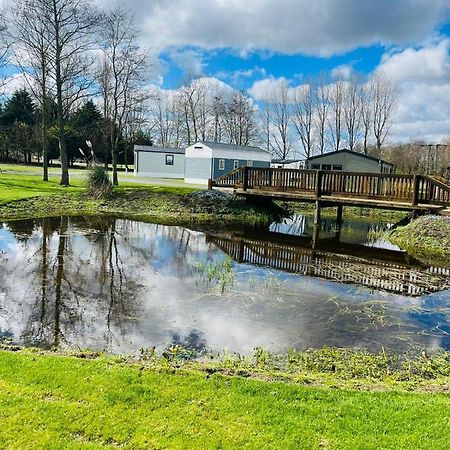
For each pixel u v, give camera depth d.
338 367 4.92
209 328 5.97
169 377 3.95
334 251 12.18
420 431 3.20
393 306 7.29
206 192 18.91
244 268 9.62
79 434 3.01
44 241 11.38
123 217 16.41
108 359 4.54
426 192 14.05
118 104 21.73
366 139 51.34
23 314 6.29
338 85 51.97
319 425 3.23
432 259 11.27
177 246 11.76
